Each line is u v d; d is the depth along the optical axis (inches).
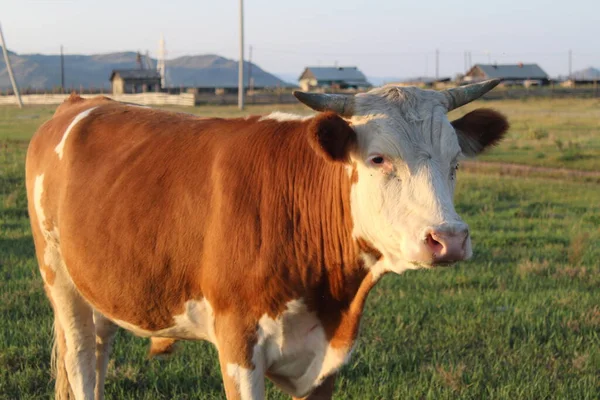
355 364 259.0
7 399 236.1
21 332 281.3
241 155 192.1
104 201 208.7
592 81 3890.3
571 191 708.0
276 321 183.2
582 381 249.8
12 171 714.8
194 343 280.1
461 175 796.6
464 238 155.4
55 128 242.7
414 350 274.5
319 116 165.6
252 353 182.9
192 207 191.5
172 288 194.5
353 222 178.4
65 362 234.1
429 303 329.7
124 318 210.7
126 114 229.8
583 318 312.0
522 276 379.2
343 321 188.5
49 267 239.1
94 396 234.7
